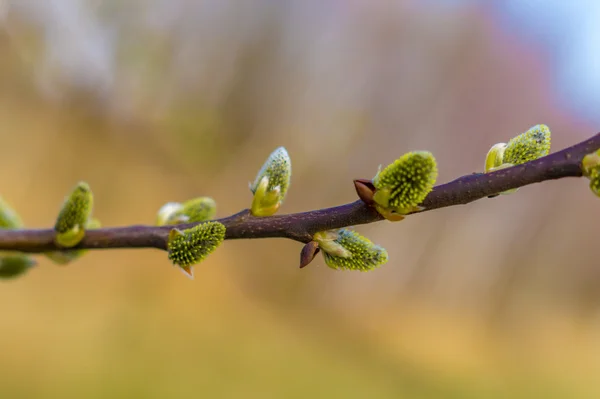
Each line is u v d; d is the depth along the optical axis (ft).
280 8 7.62
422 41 8.65
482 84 9.20
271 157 1.24
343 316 7.25
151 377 3.99
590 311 11.18
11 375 3.26
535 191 10.05
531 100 9.74
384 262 1.21
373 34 8.32
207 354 4.70
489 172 1.18
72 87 6.17
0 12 5.70
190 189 6.75
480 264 9.52
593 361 9.98
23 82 5.72
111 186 5.74
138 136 6.57
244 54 7.62
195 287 5.52
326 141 8.09
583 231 10.72
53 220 4.97
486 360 8.41
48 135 5.49
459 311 9.08
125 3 6.61
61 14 6.19
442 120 8.87
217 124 7.36
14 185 4.85
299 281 7.10
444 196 1.18
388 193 1.17
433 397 6.26
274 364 5.14
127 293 4.79
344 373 5.75
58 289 4.31
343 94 8.20
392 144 8.71
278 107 7.79
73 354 3.75
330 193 8.14
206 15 7.22
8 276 1.37
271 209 1.23
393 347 7.26
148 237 1.26
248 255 6.73
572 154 1.16
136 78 6.78
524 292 10.25
